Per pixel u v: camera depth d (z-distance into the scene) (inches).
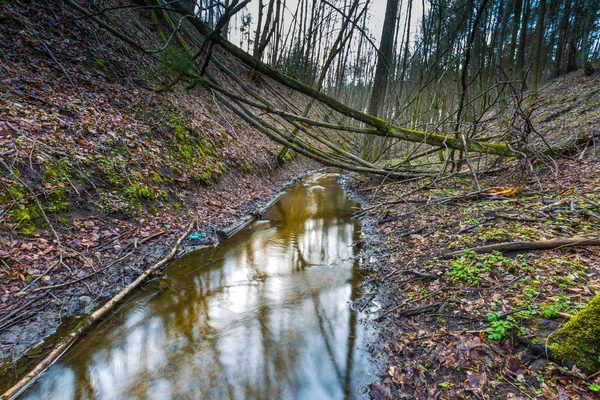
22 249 176.9
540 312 132.5
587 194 244.4
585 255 168.9
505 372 116.1
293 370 142.5
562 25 841.5
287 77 336.2
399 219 325.7
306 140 831.7
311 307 193.6
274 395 129.5
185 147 364.5
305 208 437.1
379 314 179.5
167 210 285.4
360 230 334.6
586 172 300.5
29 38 300.4
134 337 157.4
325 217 394.3
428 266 207.6
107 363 140.7
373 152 657.0
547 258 172.7
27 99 250.1
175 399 127.1
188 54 372.5
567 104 594.6
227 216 334.3
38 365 129.6
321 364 145.6
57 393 124.6
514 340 126.6
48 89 273.9
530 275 161.9
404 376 130.2
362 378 135.6
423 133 375.6
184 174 331.6
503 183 354.6
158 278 207.0
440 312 160.7
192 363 145.5
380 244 281.0
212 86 393.4
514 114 341.1
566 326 115.4
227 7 280.1
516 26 702.5
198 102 493.0
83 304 168.9
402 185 471.2
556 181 303.0
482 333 134.2
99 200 236.4
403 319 167.9
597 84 607.2
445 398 114.5
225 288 212.2
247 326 173.8
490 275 171.8
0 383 122.0
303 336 165.8
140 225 250.4
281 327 173.5
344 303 197.3
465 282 174.2
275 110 381.4
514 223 226.7
